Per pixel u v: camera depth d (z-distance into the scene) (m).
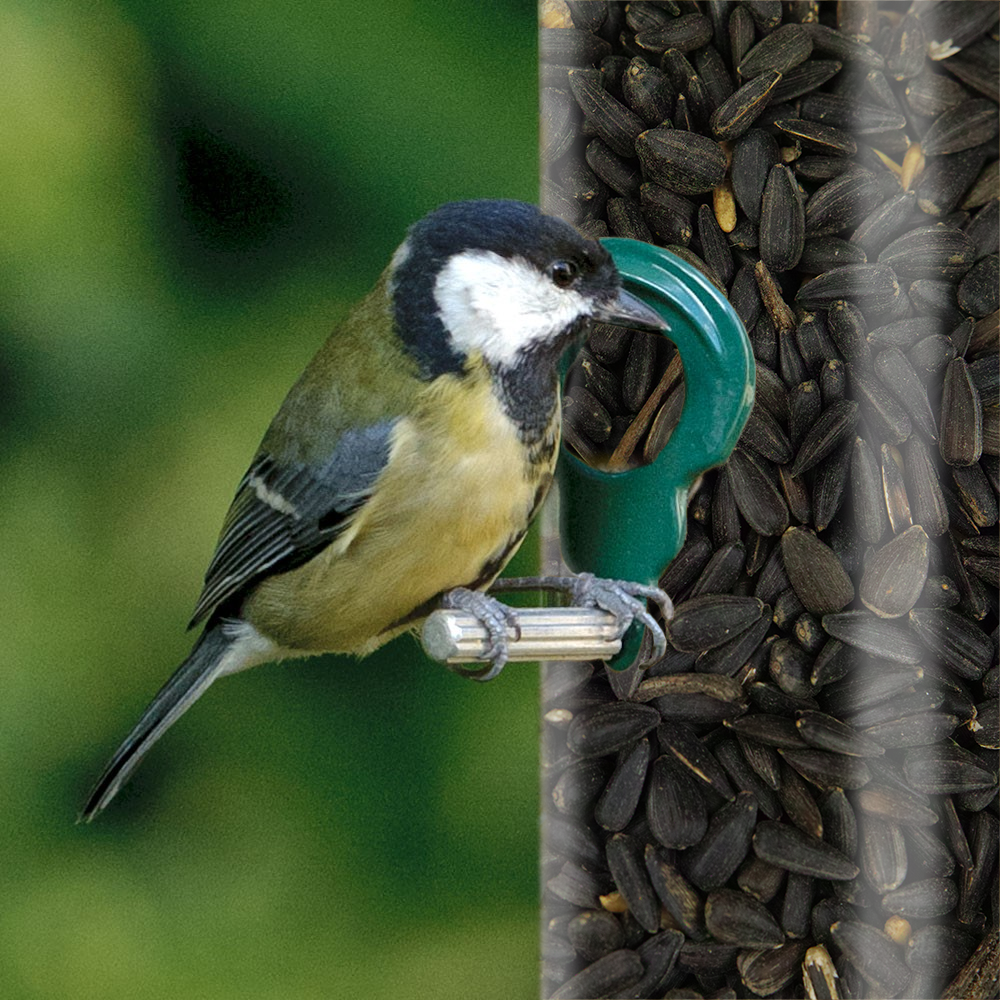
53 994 8.36
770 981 5.95
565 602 6.32
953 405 5.72
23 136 8.53
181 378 8.69
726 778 5.98
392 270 6.50
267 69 8.82
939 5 5.61
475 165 8.87
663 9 5.96
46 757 8.48
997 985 5.85
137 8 8.71
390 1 8.86
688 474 5.93
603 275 6.01
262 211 8.80
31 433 8.56
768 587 5.96
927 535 5.75
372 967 8.58
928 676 5.79
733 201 5.94
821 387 5.86
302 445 6.62
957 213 5.68
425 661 8.75
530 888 8.73
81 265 8.62
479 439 6.22
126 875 8.48
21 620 8.47
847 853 5.86
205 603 7.21
